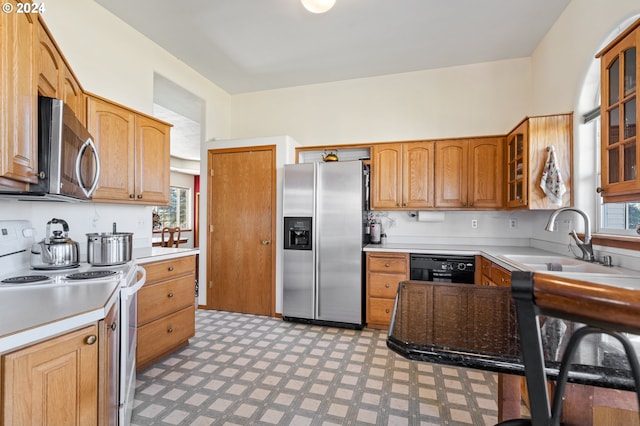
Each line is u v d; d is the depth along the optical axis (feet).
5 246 5.37
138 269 6.27
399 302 3.81
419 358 2.39
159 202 9.24
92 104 7.25
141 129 8.63
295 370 7.63
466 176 11.07
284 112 14.37
